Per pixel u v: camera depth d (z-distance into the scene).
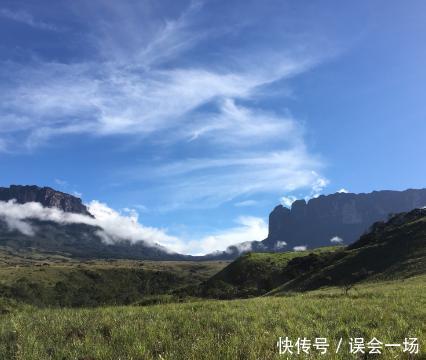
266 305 20.55
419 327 13.81
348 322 15.43
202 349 11.23
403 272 64.62
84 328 14.81
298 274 108.50
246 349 11.27
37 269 176.00
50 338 13.34
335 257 92.94
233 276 122.69
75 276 175.75
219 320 15.55
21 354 11.19
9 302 24.38
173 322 15.62
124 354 11.16
